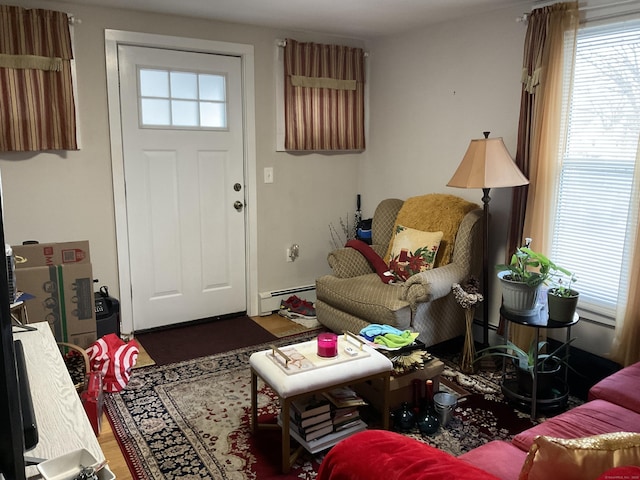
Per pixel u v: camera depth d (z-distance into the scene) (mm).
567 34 2818
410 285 3012
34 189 3189
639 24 2613
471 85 3475
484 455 1613
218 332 3727
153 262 3660
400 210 3729
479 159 2926
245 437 2402
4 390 941
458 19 3500
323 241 4395
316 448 2203
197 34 3545
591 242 2928
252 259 4027
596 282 2918
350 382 2199
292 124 3965
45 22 3033
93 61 3250
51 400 1493
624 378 2074
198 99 3656
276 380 2105
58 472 1148
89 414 2219
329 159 4297
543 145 2938
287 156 4070
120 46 3332
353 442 1337
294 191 4156
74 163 3285
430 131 3812
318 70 4012
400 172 4113
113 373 2434
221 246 3920
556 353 2820
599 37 2789
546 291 2773
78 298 2664
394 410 2533
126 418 2547
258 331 3750
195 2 3117
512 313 2664
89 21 3203
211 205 3824
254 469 2172
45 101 3098
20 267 2545
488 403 2719
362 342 2428
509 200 3303
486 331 3211
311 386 2105
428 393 2496
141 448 2301
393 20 3564
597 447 1074
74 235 3352
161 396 2770
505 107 3279
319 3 3131
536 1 3025
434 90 3740
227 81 3746
